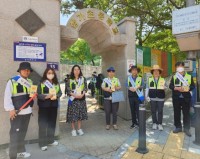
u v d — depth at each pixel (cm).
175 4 1171
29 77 553
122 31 836
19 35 547
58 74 601
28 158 470
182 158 472
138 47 888
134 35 816
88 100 1333
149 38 1592
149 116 843
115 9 1230
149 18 1302
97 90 1088
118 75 853
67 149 523
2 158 475
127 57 800
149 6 1190
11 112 447
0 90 525
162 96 666
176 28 709
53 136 545
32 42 562
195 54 708
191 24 677
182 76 623
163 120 780
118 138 599
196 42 687
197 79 698
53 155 488
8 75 533
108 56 947
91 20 730
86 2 1104
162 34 1549
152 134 628
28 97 473
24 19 552
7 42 532
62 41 705
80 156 483
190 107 648
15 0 541
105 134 635
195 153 497
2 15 525
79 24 698
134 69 695
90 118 829
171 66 1340
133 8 1194
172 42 1498
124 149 521
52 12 591
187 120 618
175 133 635
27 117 471
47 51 583
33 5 564
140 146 502
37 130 571
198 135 548
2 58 526
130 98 698
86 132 655
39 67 571
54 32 594
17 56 544
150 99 677
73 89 615
